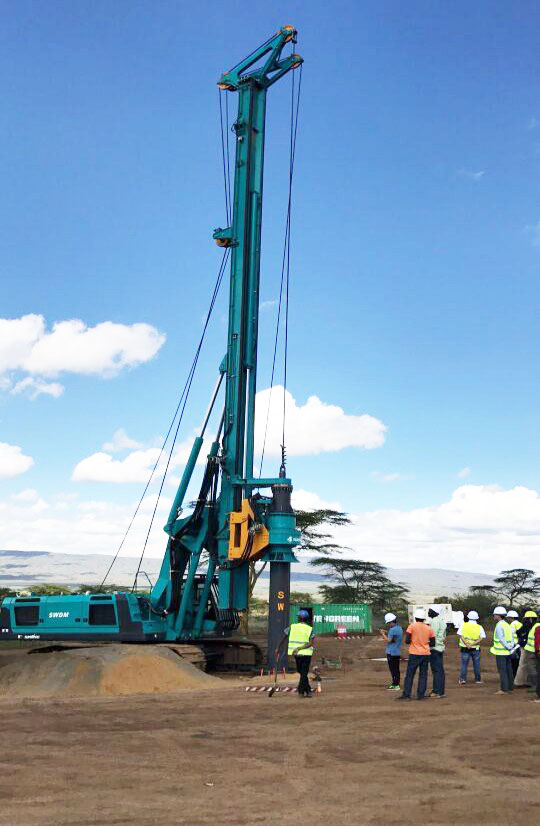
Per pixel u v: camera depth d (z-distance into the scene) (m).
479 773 10.47
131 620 24.36
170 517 25.91
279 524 24.52
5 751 11.75
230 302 27.00
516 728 13.98
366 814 8.52
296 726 14.21
